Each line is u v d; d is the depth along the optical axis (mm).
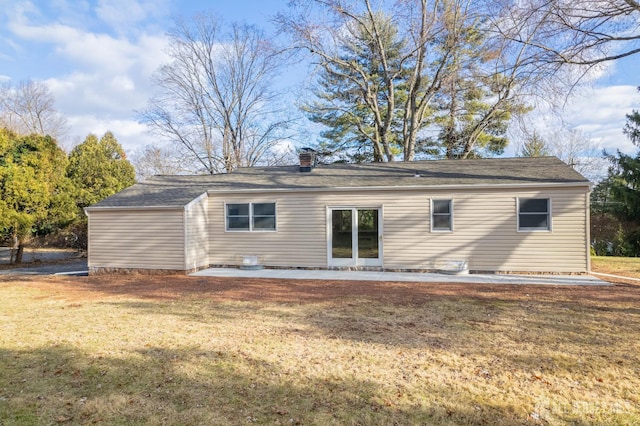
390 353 4871
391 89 22547
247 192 13344
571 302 7680
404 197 12211
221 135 29172
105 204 13406
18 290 9844
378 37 22203
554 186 11078
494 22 11609
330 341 5344
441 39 19812
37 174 16375
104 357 4781
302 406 3557
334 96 25109
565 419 3336
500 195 11500
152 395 3783
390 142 24875
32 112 36750
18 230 15281
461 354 4832
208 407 3541
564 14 10117
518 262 11398
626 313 6758
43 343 5316
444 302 7773
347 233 12695
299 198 13000
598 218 25031
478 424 3246
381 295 8586
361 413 3424
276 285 10125
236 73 28453
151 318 6672
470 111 22328
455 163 14633
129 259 13023
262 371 4336
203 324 6262
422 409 3490
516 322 6238
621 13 9688
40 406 3562
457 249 11828
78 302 8164
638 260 15992
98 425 3240
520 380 4086
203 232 13477
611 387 3918
